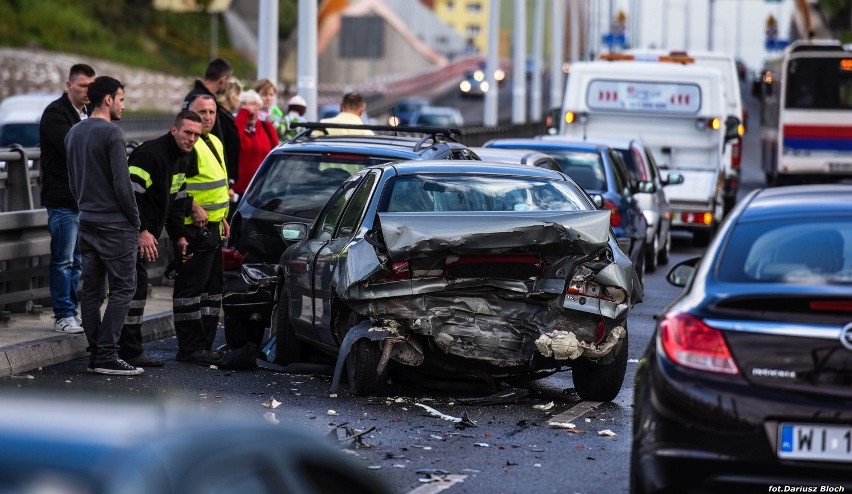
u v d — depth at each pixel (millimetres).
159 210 24125
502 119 190375
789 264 14078
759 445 13031
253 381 23141
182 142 23969
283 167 27547
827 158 81312
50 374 23031
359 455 17516
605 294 21125
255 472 6676
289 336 24797
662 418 13398
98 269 23391
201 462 6371
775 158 84875
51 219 25516
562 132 61281
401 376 23156
